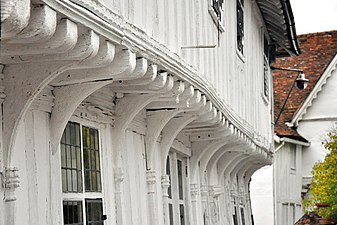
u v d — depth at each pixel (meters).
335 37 38.62
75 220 8.05
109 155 9.30
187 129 13.83
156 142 11.45
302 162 35.22
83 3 5.90
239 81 17.16
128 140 9.98
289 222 32.97
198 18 12.14
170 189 13.02
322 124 35.09
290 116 34.97
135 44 7.30
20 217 6.67
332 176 22.48
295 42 23.28
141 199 10.55
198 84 10.31
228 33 15.63
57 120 7.42
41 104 7.16
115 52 7.06
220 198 18.20
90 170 8.66
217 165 17.98
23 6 4.70
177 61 9.24
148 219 10.85
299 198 34.59
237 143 16.45
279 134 32.16
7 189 6.37
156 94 9.35
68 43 5.76
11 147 6.42
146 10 8.81
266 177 28.95
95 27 6.19
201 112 11.52
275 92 36.19
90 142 8.71
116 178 9.43
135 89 8.98
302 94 35.66
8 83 6.44
